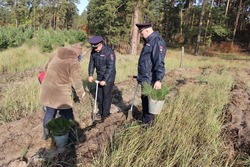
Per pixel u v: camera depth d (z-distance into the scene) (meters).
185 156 2.29
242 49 30.30
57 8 59.78
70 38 26.62
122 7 21.09
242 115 3.61
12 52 11.64
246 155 2.43
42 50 15.30
